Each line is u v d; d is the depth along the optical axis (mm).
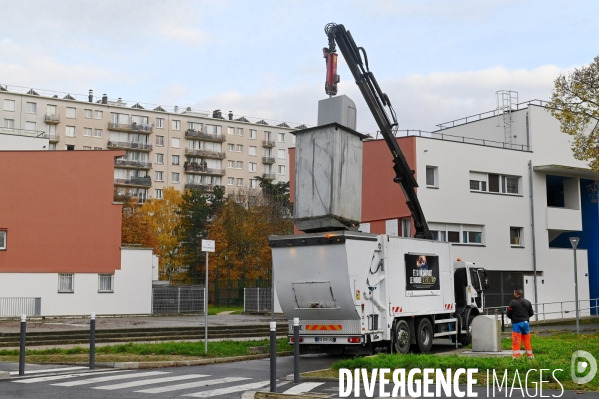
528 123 42031
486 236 38969
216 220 77562
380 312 18797
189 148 108312
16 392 12078
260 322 35312
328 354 20719
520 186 41062
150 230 81688
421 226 23750
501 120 43938
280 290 18484
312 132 18500
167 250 83625
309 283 18078
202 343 21578
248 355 19547
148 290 43344
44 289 40312
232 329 30828
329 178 18125
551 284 41281
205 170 108000
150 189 104000
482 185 39500
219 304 61938
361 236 18188
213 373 15375
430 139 37312
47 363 17516
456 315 23547
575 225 42594
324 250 17891
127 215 81188
